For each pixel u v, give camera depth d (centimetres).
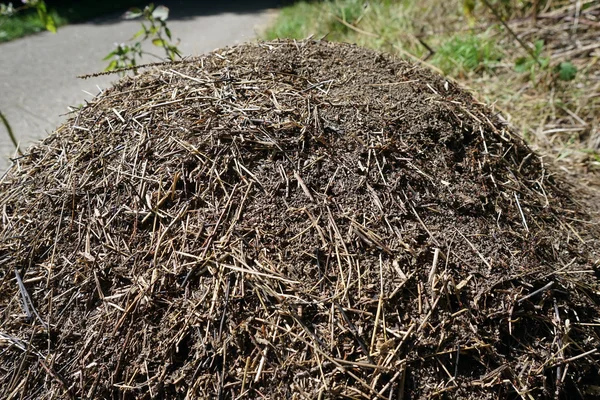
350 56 252
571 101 381
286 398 153
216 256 172
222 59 244
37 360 169
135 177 194
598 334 181
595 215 248
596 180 307
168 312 167
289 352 158
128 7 1297
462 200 196
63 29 1009
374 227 179
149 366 161
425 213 188
